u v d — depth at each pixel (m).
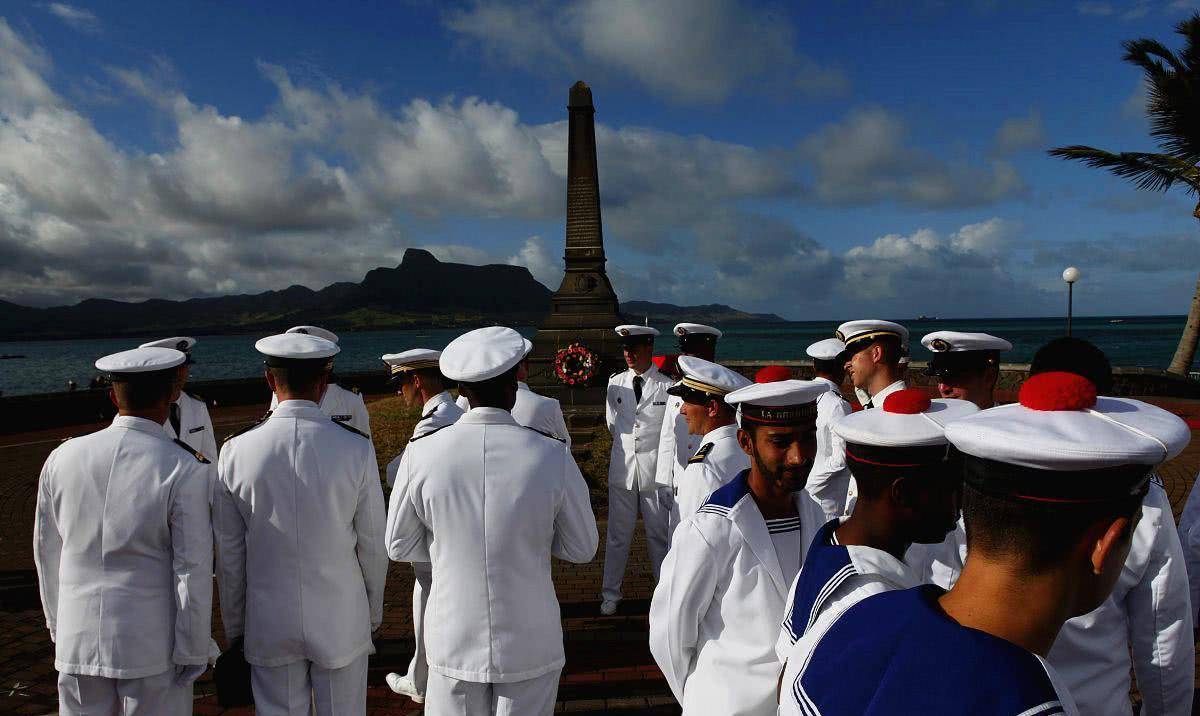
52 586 2.85
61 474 2.77
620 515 5.36
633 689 4.07
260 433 2.88
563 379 11.95
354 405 5.89
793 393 2.07
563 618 5.15
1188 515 2.48
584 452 10.05
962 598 1.02
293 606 2.78
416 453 2.82
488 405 2.87
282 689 2.79
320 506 2.83
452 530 2.67
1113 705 1.96
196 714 3.83
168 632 2.79
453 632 2.62
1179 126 16.88
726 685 2.04
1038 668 0.90
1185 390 16.52
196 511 2.77
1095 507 0.92
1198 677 3.84
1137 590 1.96
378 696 4.07
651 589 5.72
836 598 1.31
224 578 2.85
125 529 2.70
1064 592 0.97
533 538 2.69
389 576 6.05
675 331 5.24
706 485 3.25
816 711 1.01
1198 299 18.52
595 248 13.02
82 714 2.74
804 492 2.32
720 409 3.42
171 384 2.97
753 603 2.06
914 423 1.58
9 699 4.02
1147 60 16.84
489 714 2.69
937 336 3.05
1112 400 1.06
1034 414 1.01
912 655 0.94
